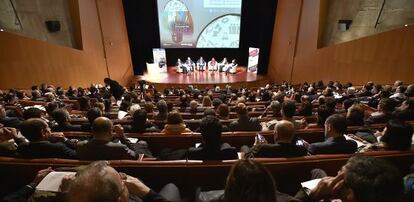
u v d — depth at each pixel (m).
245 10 18.19
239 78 17.05
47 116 5.01
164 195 2.15
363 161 1.34
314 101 6.86
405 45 8.68
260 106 7.18
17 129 3.70
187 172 2.53
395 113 4.35
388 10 10.06
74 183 1.25
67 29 11.88
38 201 1.90
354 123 4.16
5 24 8.74
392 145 2.74
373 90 7.60
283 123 2.79
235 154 2.85
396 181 1.25
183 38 18.05
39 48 9.38
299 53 15.06
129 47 18.58
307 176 2.58
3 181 2.55
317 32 13.21
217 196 2.07
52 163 2.51
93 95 8.29
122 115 5.67
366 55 10.16
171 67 19.97
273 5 18.06
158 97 9.24
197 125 4.98
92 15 13.49
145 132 4.14
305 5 14.38
